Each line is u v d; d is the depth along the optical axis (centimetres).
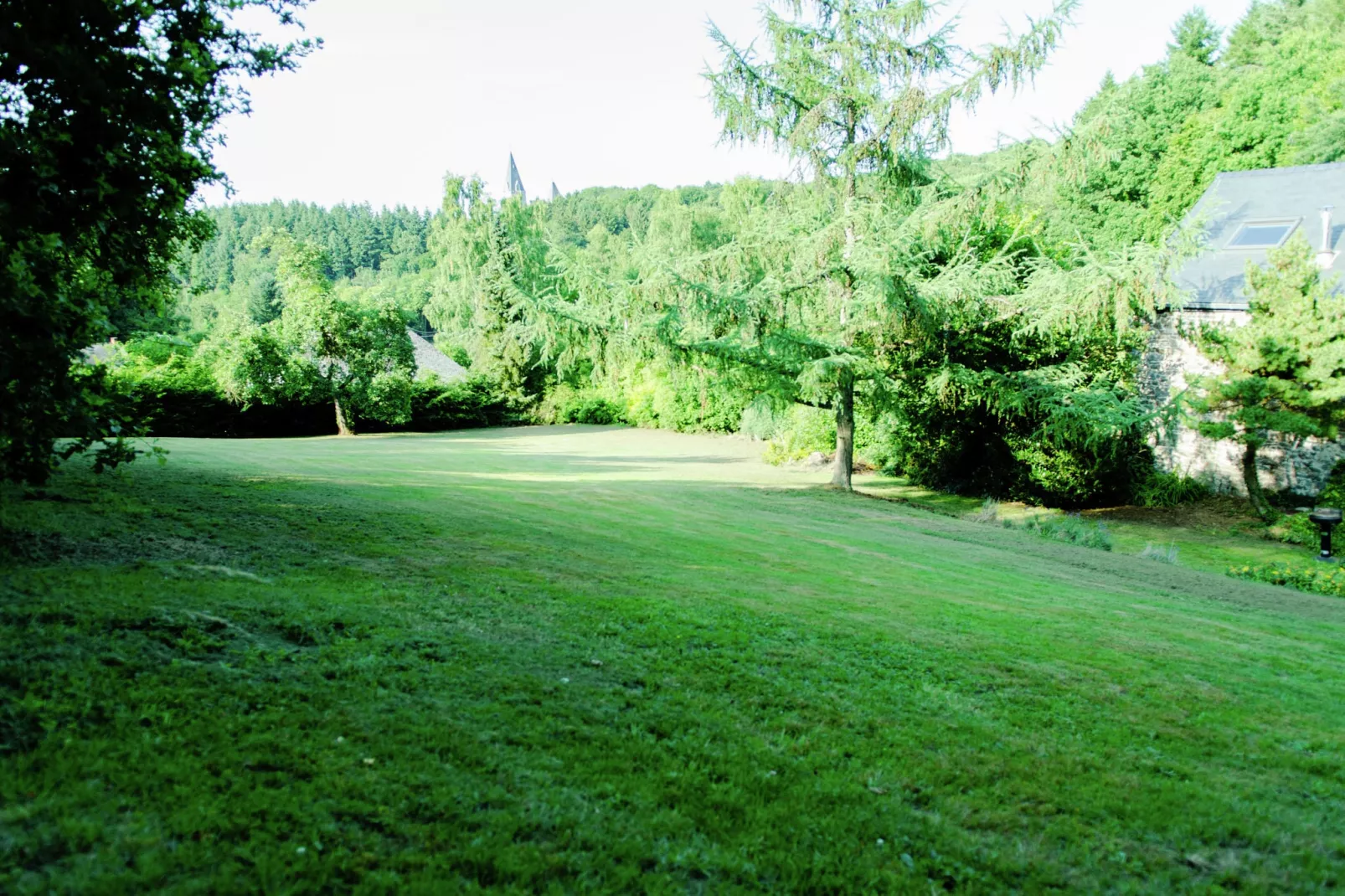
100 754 293
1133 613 813
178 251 772
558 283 1658
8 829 243
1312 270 1541
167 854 246
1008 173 1477
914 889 296
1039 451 1819
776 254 1538
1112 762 421
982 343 1827
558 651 489
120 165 515
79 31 479
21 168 457
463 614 533
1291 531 1565
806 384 1536
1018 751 422
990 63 1439
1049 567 1114
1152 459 1991
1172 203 3222
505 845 285
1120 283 1447
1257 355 1541
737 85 1598
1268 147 2975
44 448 496
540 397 4122
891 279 1443
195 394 2941
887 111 1541
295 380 2964
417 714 371
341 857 262
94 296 573
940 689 501
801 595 725
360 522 799
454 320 5116
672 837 312
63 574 475
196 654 392
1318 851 350
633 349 1542
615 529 1005
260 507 802
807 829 329
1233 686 572
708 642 542
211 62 559
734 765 373
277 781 298
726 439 3189
